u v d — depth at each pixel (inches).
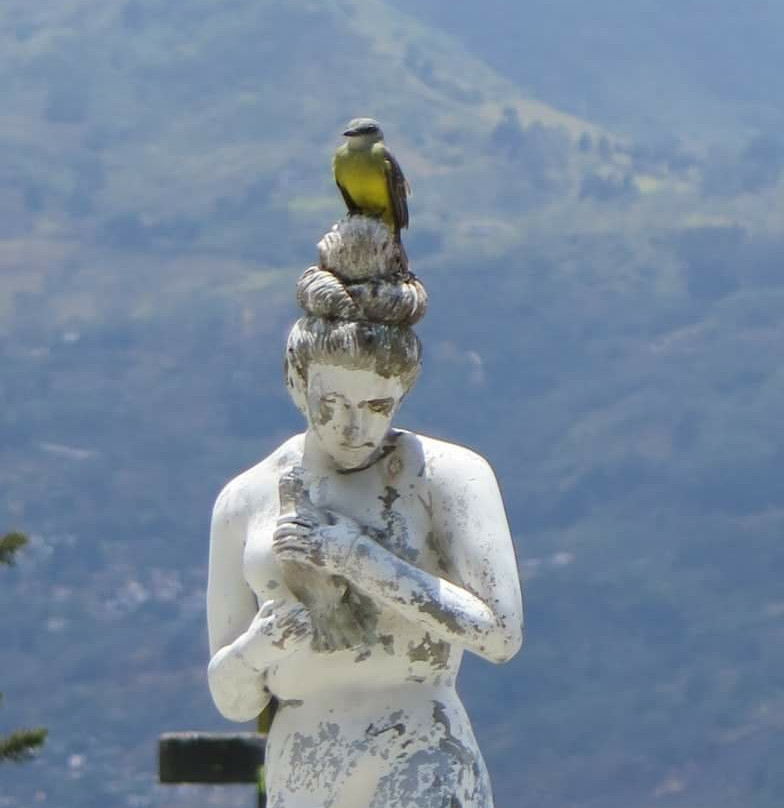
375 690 423.8
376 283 418.6
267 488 430.9
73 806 6702.8
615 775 6998.0
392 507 425.1
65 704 7480.3
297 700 426.6
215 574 433.4
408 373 420.2
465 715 427.8
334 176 426.9
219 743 661.3
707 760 7032.5
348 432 421.1
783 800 6815.9
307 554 416.2
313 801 422.9
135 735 7165.4
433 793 419.8
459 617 415.2
